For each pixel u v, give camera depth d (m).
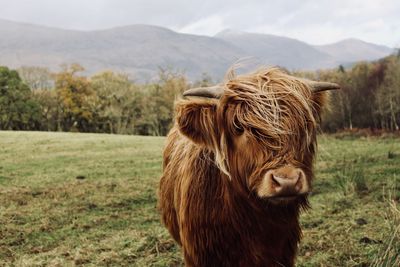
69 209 10.25
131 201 10.97
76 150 21.22
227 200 4.09
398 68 50.47
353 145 19.44
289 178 3.40
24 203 10.89
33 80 65.00
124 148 21.89
